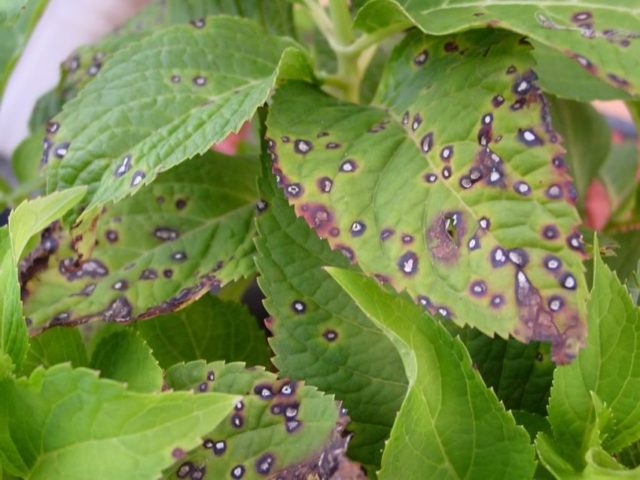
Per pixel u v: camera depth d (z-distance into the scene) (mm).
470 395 360
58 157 405
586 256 343
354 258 366
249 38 439
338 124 402
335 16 455
